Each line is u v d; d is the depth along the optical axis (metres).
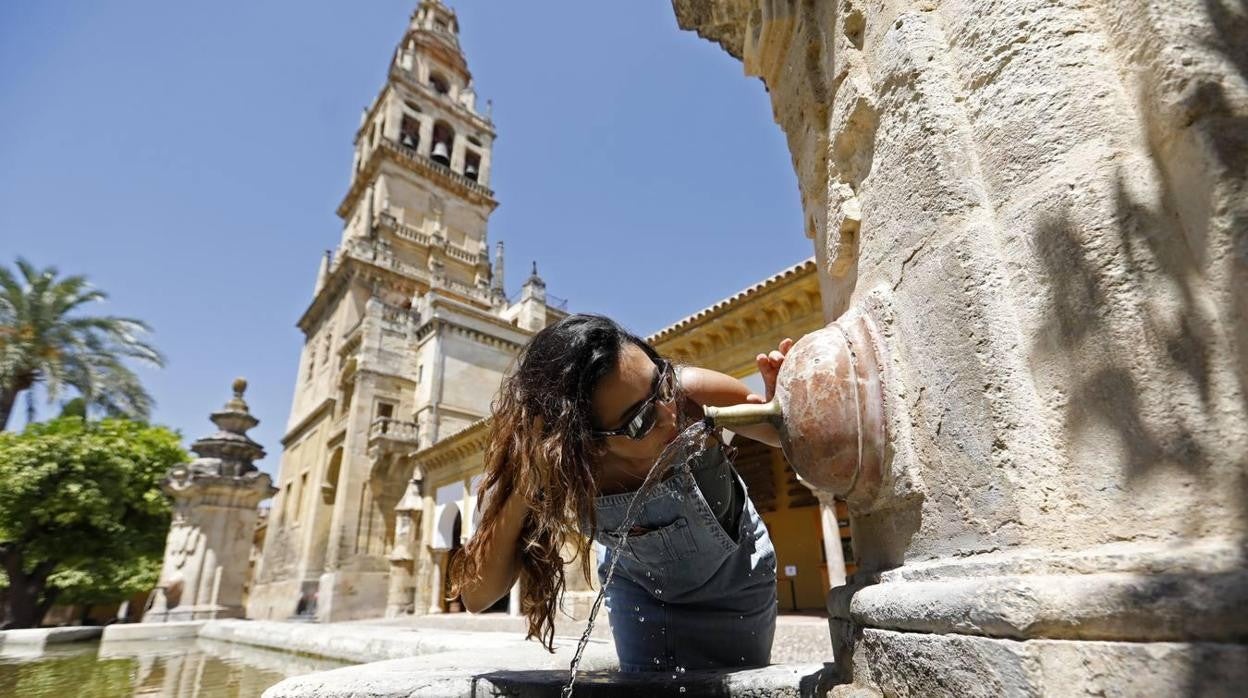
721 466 1.80
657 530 1.71
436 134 38.91
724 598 1.90
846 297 1.70
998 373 1.05
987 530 1.03
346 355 28.45
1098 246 0.96
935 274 1.22
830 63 1.75
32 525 18.03
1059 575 0.88
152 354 24.64
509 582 1.73
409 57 39.41
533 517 1.65
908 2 1.44
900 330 1.32
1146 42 0.97
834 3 1.72
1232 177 0.82
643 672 1.79
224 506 15.16
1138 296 0.90
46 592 19.89
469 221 35.62
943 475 1.15
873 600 1.24
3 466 17.75
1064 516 0.93
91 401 23.03
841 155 1.67
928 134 1.28
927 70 1.33
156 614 13.69
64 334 22.39
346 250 29.92
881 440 1.30
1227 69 0.89
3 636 10.62
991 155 1.19
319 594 23.06
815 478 1.38
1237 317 0.80
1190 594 0.72
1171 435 0.83
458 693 1.56
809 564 14.20
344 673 1.80
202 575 14.38
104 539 19.22
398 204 32.88
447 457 21.17
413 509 22.06
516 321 30.11
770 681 1.49
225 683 6.18
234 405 16.67
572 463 1.44
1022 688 0.84
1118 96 1.03
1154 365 0.87
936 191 1.24
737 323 12.08
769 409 1.48
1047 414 0.99
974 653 0.93
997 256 1.13
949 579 1.06
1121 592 0.78
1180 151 0.89
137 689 5.82
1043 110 1.10
